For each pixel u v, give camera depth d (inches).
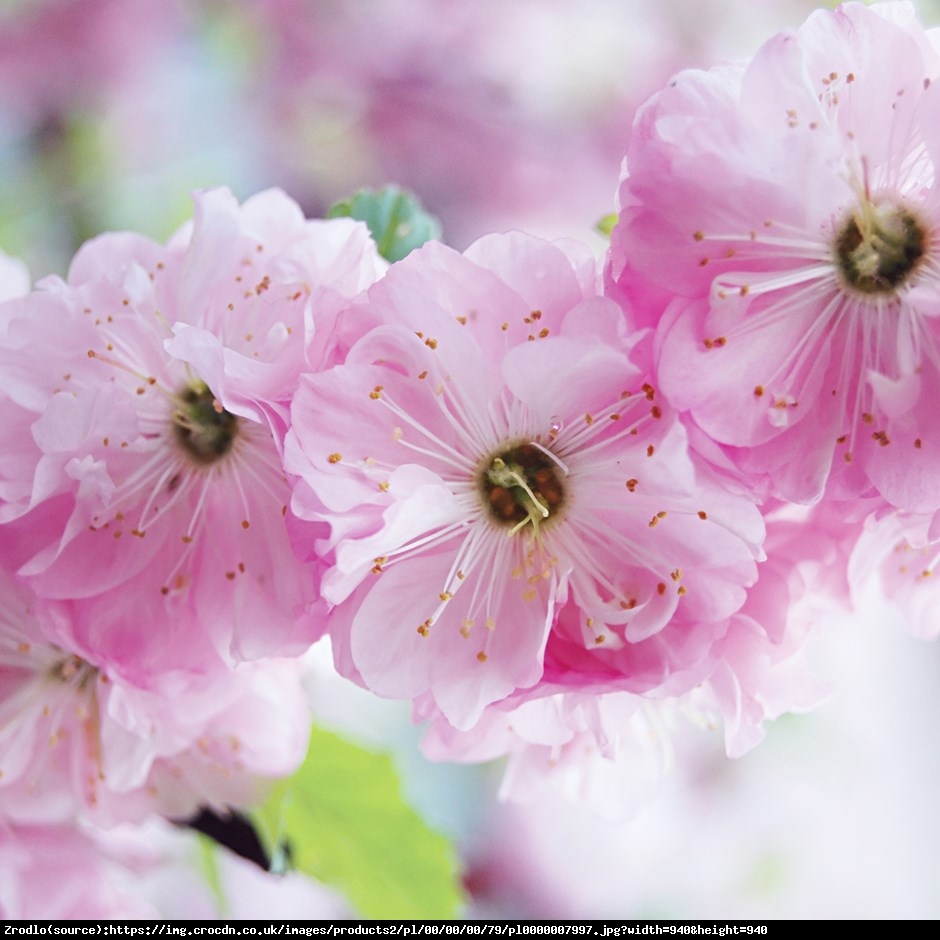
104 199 18.0
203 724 12.6
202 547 12.4
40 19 17.9
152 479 12.4
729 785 18.0
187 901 15.2
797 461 12.0
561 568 12.1
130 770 12.6
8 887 13.2
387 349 11.9
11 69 17.8
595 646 12.0
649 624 12.0
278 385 12.0
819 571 12.3
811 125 11.8
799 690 12.4
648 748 12.7
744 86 11.8
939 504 12.0
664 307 11.9
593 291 12.0
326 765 13.5
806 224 11.9
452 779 16.8
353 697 15.6
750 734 12.3
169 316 12.5
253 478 12.4
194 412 12.5
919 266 12.0
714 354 11.9
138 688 12.4
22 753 12.9
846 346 12.0
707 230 11.8
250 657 12.2
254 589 12.3
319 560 11.8
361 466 11.9
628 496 12.1
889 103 12.0
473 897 16.6
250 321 12.3
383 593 12.1
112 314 12.5
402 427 12.0
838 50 11.9
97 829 13.1
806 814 18.0
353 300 12.0
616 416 12.0
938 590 12.6
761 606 12.3
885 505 12.2
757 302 11.9
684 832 17.7
